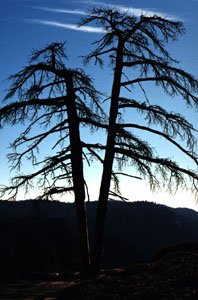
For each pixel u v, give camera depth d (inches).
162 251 620.7
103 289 427.8
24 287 1016.2
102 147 618.5
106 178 612.1
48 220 3823.8
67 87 636.1
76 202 621.3
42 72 634.8
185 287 373.7
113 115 617.3
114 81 628.7
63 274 1227.2
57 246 3447.3
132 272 490.3
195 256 499.5
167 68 606.5
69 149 635.5
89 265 607.2
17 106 605.6
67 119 634.2
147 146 592.1
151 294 370.3
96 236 608.7
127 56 639.1
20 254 3036.4
